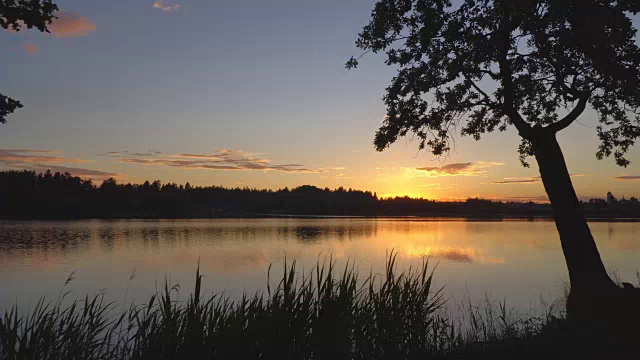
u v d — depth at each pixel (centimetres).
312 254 5206
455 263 4228
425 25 1150
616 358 678
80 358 625
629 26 969
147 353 630
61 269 4147
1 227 11550
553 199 1122
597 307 924
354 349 741
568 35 974
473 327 1016
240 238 8506
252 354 659
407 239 8369
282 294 712
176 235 9319
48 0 997
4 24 977
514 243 7238
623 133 1446
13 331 603
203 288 2789
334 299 738
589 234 1082
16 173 17112
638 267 3097
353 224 17100
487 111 1496
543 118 1511
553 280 3014
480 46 1065
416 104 1355
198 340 639
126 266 4350
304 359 691
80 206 18200
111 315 855
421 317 814
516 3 983
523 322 1048
